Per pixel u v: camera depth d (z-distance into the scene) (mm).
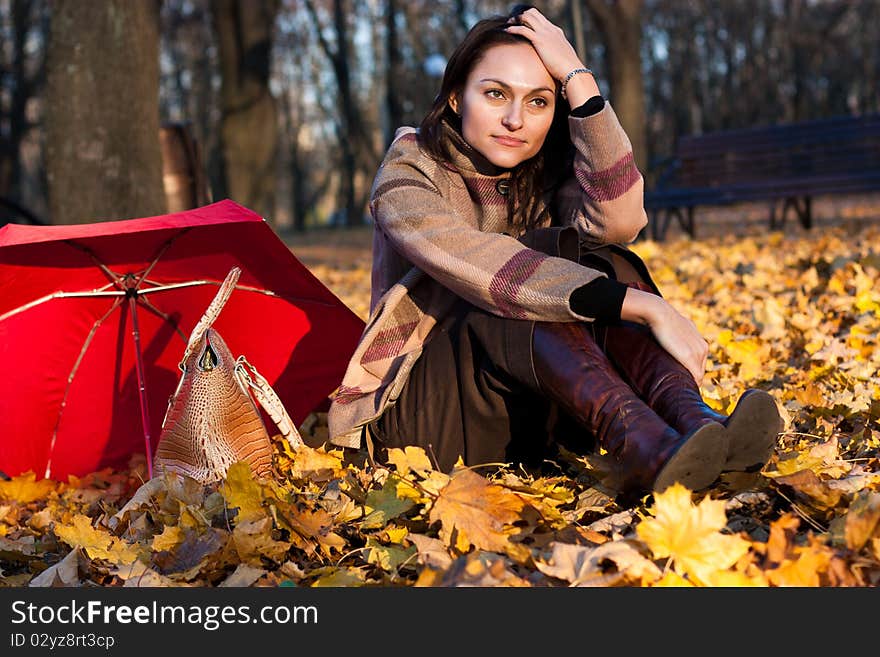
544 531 2117
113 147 6703
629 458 2035
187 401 2553
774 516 2133
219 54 19219
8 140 30375
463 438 2457
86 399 3098
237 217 2613
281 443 3143
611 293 2209
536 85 2508
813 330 4434
